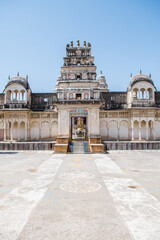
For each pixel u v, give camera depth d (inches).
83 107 927.7
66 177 382.0
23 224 195.0
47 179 366.6
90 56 1055.0
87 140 917.8
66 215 214.7
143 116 1090.7
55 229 185.3
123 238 169.5
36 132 1154.0
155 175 397.7
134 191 295.3
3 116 1151.6
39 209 230.4
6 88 1098.7
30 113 1151.6
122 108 1139.9
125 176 389.7
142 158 639.1
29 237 171.8
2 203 248.7
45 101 1173.1
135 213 219.1
